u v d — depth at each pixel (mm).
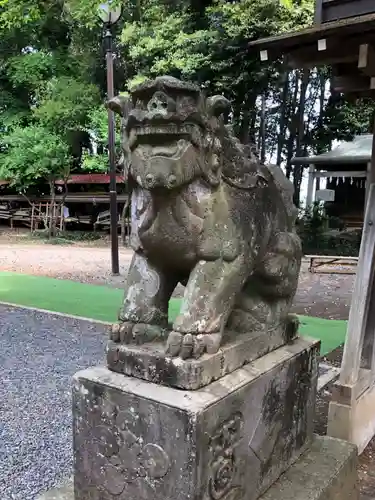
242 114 9297
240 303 1609
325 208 13250
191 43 8477
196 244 1354
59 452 2295
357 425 2301
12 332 4301
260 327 1618
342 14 2371
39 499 1522
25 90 12906
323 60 2381
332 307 5480
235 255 1396
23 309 5117
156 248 1395
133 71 10812
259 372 1468
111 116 6715
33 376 3270
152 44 8570
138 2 9500
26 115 12312
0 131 12570
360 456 2328
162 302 1499
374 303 2449
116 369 1424
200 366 1292
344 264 8664
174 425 1241
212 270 1370
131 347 1407
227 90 8648
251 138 10562
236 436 1367
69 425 2568
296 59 2447
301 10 8070
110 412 1368
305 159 11844
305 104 14289
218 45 8383
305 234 10867
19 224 15289
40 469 2148
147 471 1308
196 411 1206
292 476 1625
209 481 1271
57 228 12883
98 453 1412
